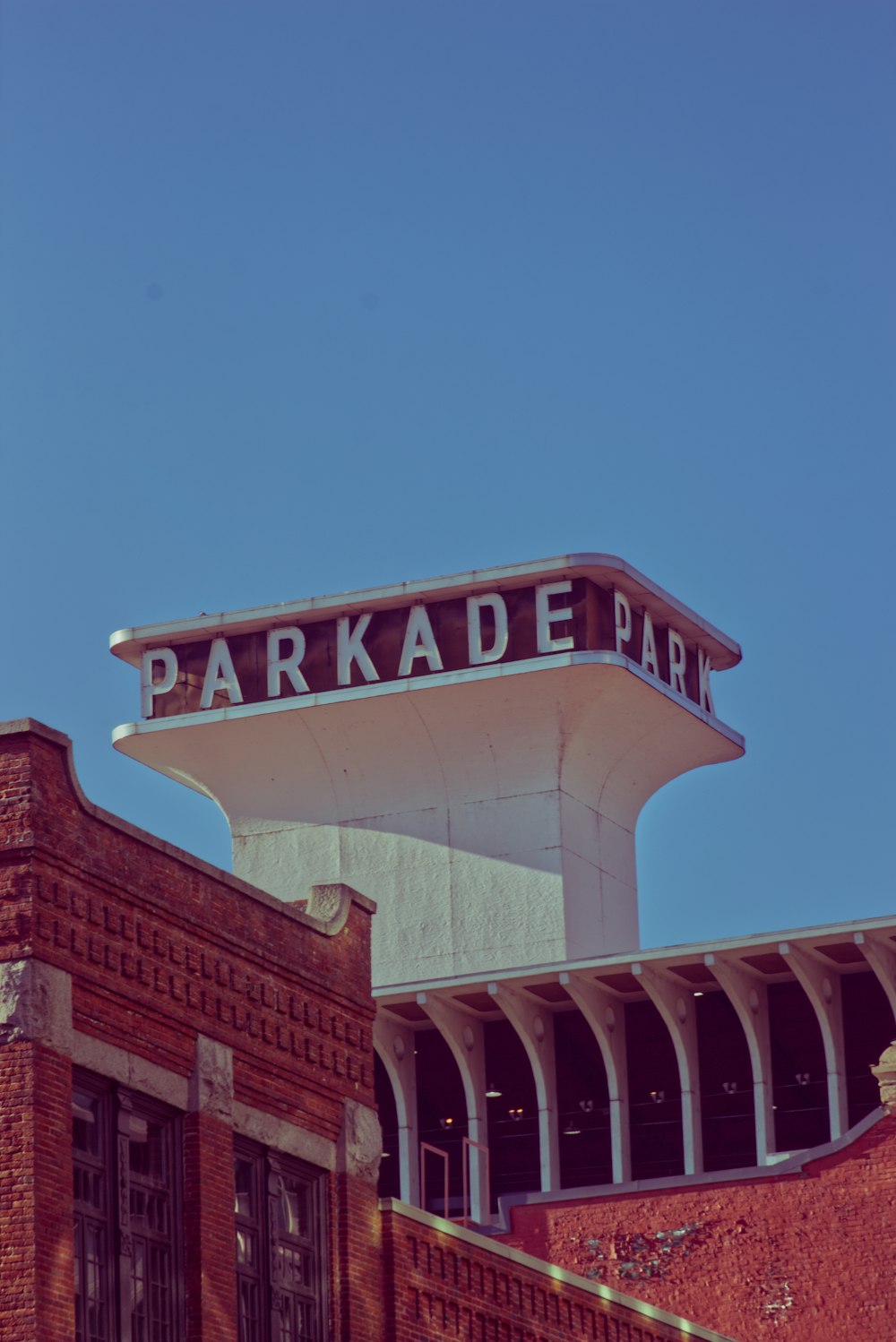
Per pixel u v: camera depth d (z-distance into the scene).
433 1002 59.19
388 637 67.31
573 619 65.81
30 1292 28.31
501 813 66.12
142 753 68.69
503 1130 60.69
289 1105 34.38
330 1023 35.66
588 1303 41.16
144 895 31.73
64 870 30.19
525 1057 60.84
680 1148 59.25
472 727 66.12
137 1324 30.53
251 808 68.12
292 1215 34.41
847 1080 58.00
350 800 67.38
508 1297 38.88
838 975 58.38
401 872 66.38
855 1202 52.50
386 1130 61.12
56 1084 29.42
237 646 68.75
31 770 29.88
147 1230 31.08
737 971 58.09
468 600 66.81
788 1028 59.16
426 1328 36.50
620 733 66.94
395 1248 36.03
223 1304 31.81
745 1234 53.19
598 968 58.28
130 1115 31.09
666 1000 58.44
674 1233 53.75
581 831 66.62
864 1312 51.72
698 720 68.12
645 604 68.38
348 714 66.62
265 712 67.06
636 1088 59.91
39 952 29.48
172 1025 31.97
